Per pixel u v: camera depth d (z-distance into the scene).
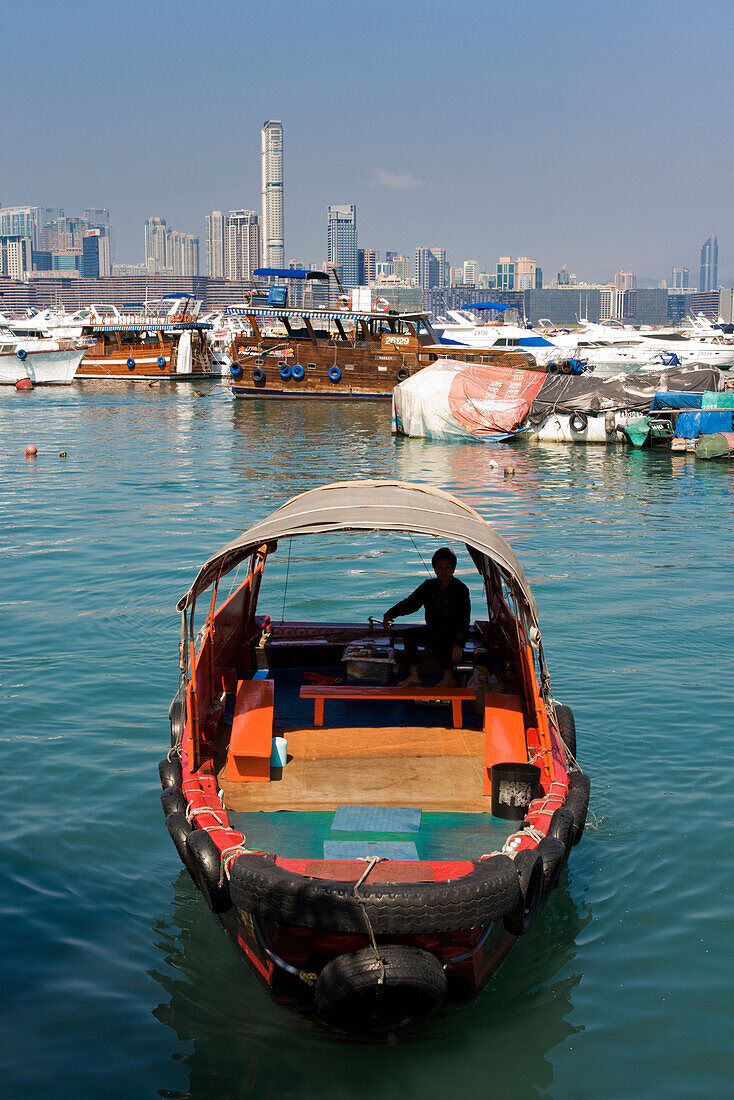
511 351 51.88
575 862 7.77
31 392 63.50
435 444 36.59
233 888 5.87
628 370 60.19
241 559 9.03
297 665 10.22
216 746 8.28
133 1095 5.41
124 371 70.44
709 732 10.12
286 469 30.05
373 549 18.83
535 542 19.38
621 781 9.10
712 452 32.81
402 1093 5.46
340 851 6.43
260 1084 5.52
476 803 7.20
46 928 6.90
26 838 8.08
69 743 9.90
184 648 7.97
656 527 21.03
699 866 7.70
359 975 5.47
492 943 6.12
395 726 8.48
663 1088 5.50
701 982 6.37
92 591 15.63
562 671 11.87
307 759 7.84
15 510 23.23
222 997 6.25
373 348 51.59
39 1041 5.82
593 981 6.40
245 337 52.56
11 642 13.03
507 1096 5.45
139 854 7.91
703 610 14.45
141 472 29.66
